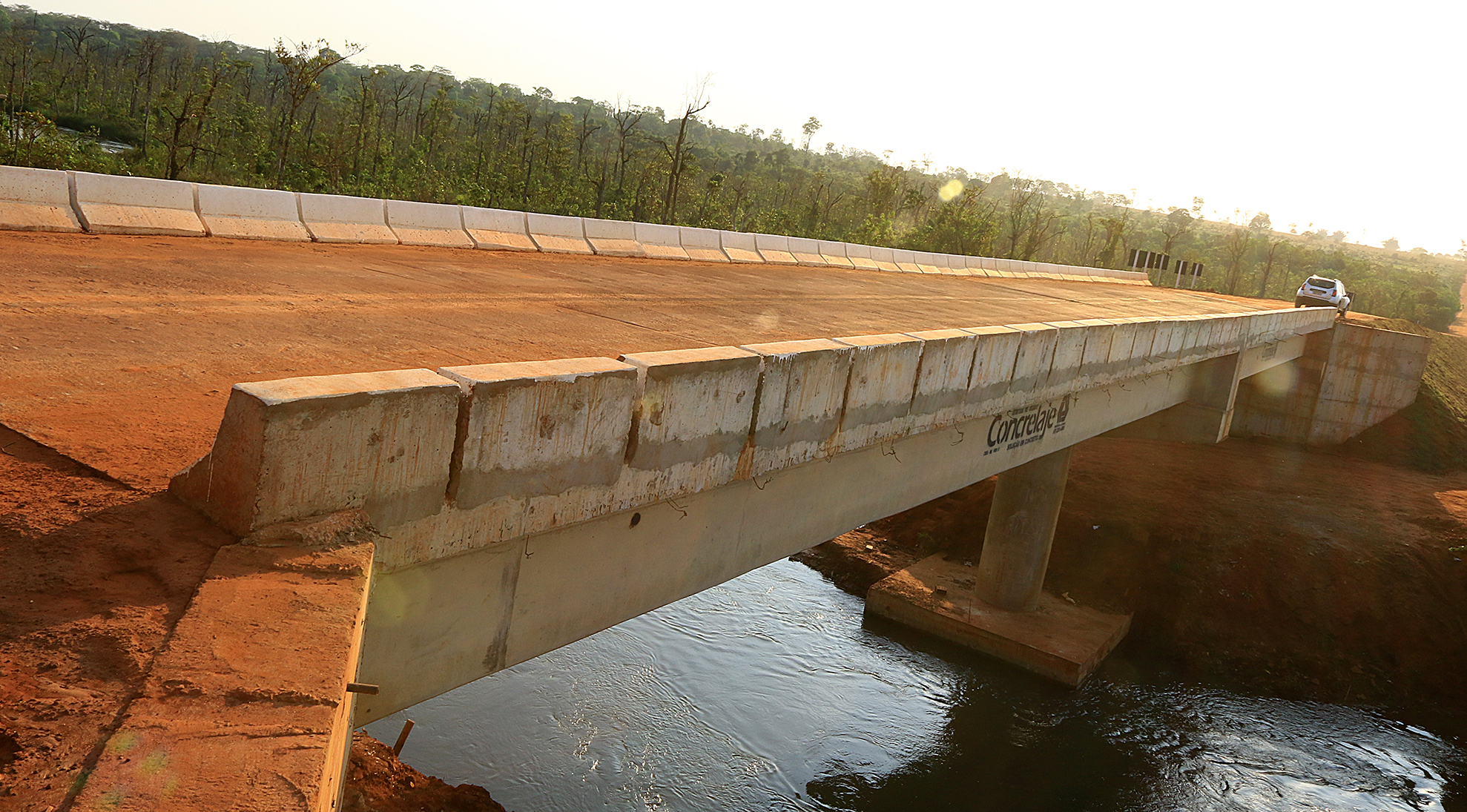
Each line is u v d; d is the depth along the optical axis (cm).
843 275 2905
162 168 5619
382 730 1653
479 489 559
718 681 2106
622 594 770
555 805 1528
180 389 676
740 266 2672
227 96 8281
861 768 1873
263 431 409
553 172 7325
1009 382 1334
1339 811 1947
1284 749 2200
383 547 498
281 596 368
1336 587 2812
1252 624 2727
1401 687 2550
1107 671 2523
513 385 562
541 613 686
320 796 253
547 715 1809
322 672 313
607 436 661
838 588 2950
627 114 6650
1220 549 2942
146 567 383
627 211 6719
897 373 1045
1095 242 12056
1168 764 2073
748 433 830
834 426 959
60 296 937
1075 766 2025
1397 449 4059
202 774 253
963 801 1827
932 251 7044
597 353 995
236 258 1361
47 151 4553
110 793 240
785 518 986
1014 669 2464
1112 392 1959
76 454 503
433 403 507
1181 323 2056
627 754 1728
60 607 340
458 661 619
